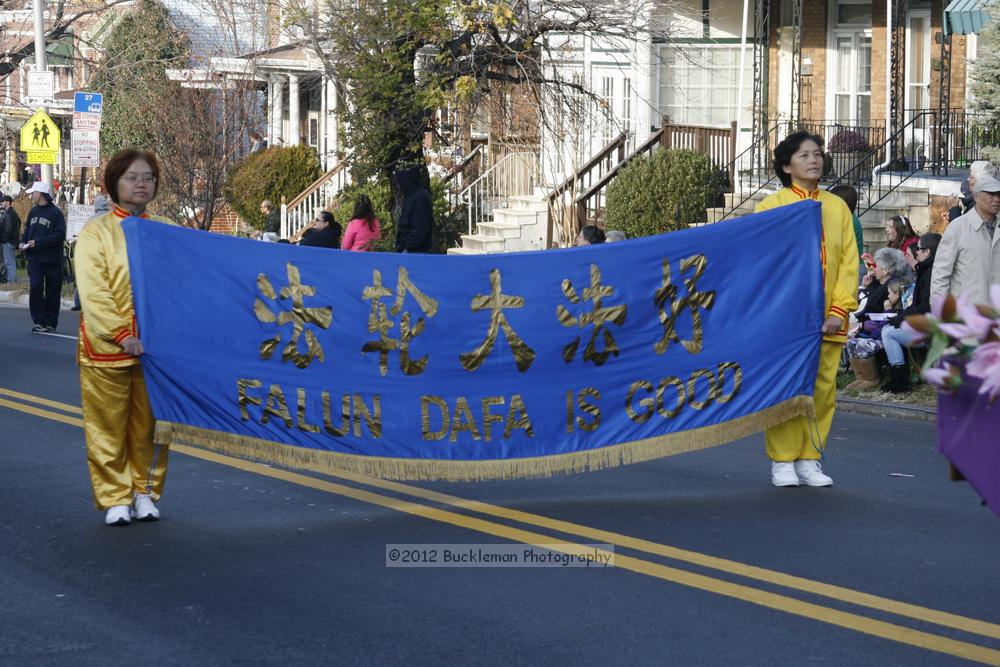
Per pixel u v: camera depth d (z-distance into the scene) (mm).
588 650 8492
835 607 9344
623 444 12406
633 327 12391
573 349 12219
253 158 44906
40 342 26156
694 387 12570
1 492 13047
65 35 49375
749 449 15609
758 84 35000
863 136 33406
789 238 12797
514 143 35562
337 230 28016
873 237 28953
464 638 8734
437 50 31969
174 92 38688
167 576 10172
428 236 27781
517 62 31312
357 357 11852
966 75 31188
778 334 12773
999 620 9062
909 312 19328
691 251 12508
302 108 52469
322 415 11805
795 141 13141
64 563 10539
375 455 11930
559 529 11555
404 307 11906
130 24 49062
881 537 11289
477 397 12047
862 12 36125
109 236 11297
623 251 12344
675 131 35094
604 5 31562
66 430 16422
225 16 44375
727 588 9797
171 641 8719
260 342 11648
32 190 28031
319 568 10367
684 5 36625
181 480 13602
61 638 8797
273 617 9188
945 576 10102
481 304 12023
